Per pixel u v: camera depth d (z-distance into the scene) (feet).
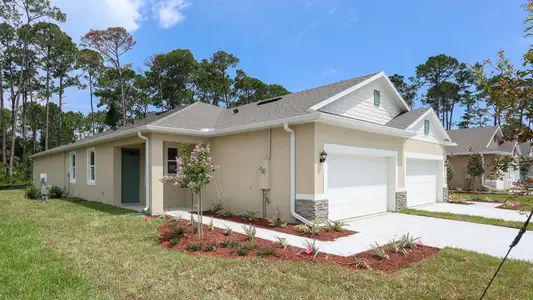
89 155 46.98
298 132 27.48
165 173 37.14
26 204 40.88
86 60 108.88
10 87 109.19
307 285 13.91
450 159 71.82
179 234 22.57
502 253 19.67
